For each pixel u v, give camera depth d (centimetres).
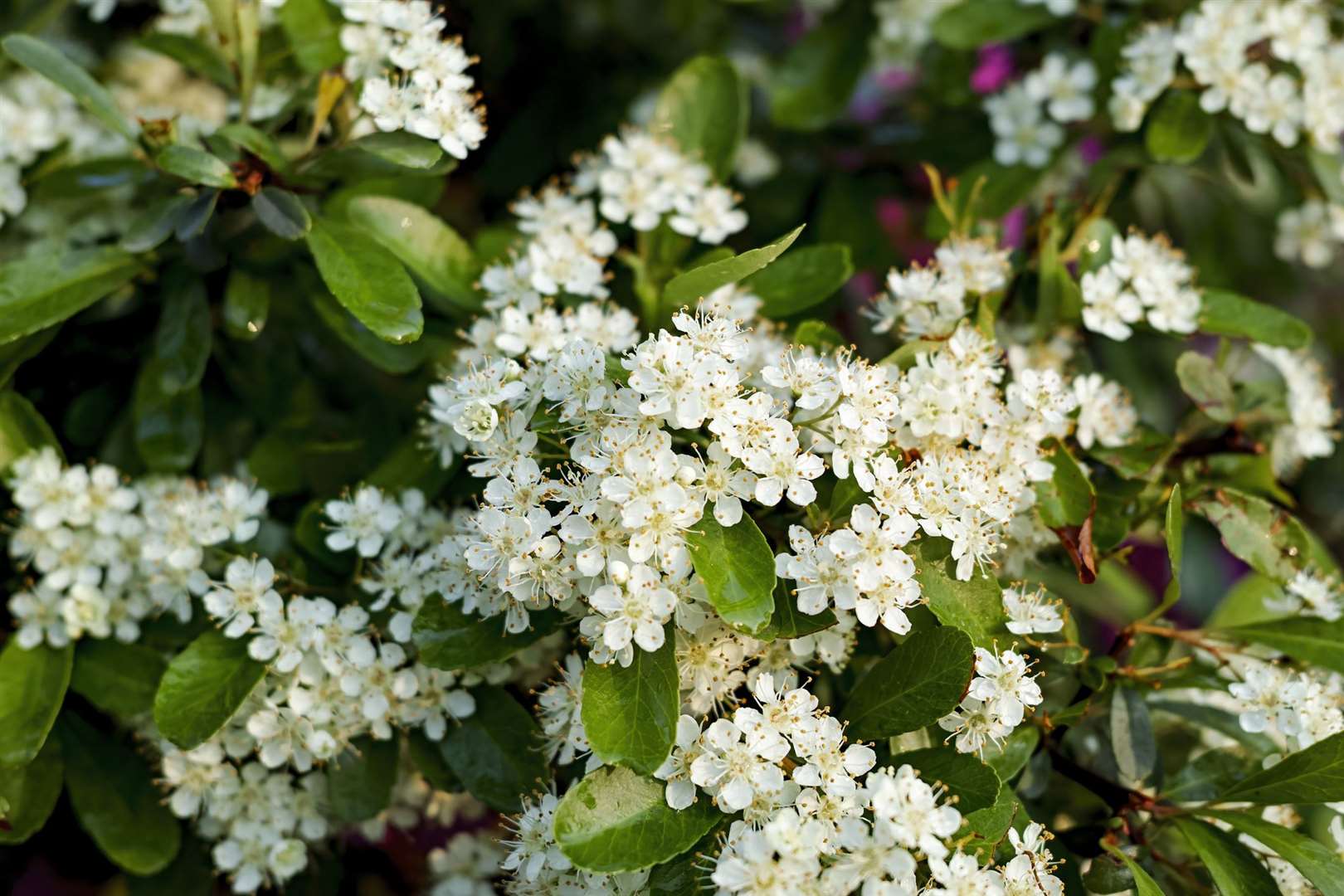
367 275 37
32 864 42
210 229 39
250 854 38
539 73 50
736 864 33
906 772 34
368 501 37
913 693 35
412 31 39
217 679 36
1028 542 38
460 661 35
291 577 37
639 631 34
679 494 34
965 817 34
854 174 47
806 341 37
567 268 39
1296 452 40
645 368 34
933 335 38
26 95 42
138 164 40
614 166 41
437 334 40
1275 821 38
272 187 38
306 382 42
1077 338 40
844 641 36
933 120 47
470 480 38
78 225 42
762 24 54
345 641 36
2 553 40
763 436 34
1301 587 38
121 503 38
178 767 37
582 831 34
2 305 38
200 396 40
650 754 34
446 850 39
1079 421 38
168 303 39
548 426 35
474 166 47
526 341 37
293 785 38
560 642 37
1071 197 44
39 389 41
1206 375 39
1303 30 41
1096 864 35
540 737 36
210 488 40
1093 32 44
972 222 42
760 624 34
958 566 35
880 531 34
